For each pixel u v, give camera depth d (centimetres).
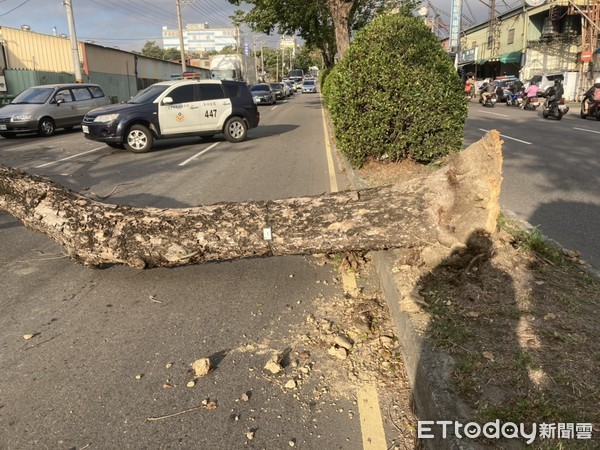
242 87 1434
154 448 251
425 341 290
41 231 453
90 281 453
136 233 416
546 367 258
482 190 368
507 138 1327
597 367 256
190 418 271
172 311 394
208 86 1355
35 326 374
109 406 283
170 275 463
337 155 1141
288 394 290
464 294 340
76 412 279
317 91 6594
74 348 343
